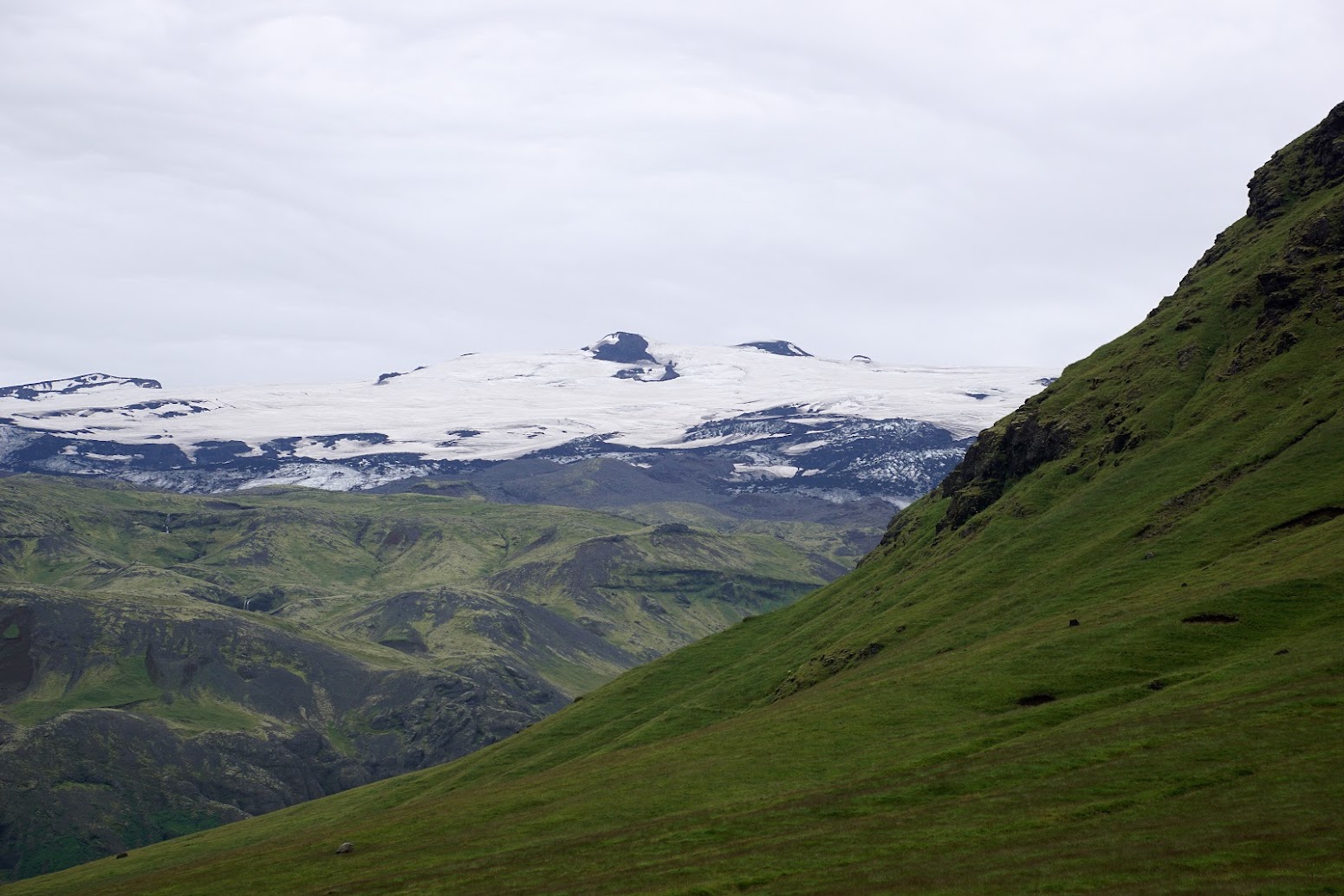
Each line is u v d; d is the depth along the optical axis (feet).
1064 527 632.38
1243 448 592.19
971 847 252.83
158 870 557.33
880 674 522.06
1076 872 222.48
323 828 587.68
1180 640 391.24
